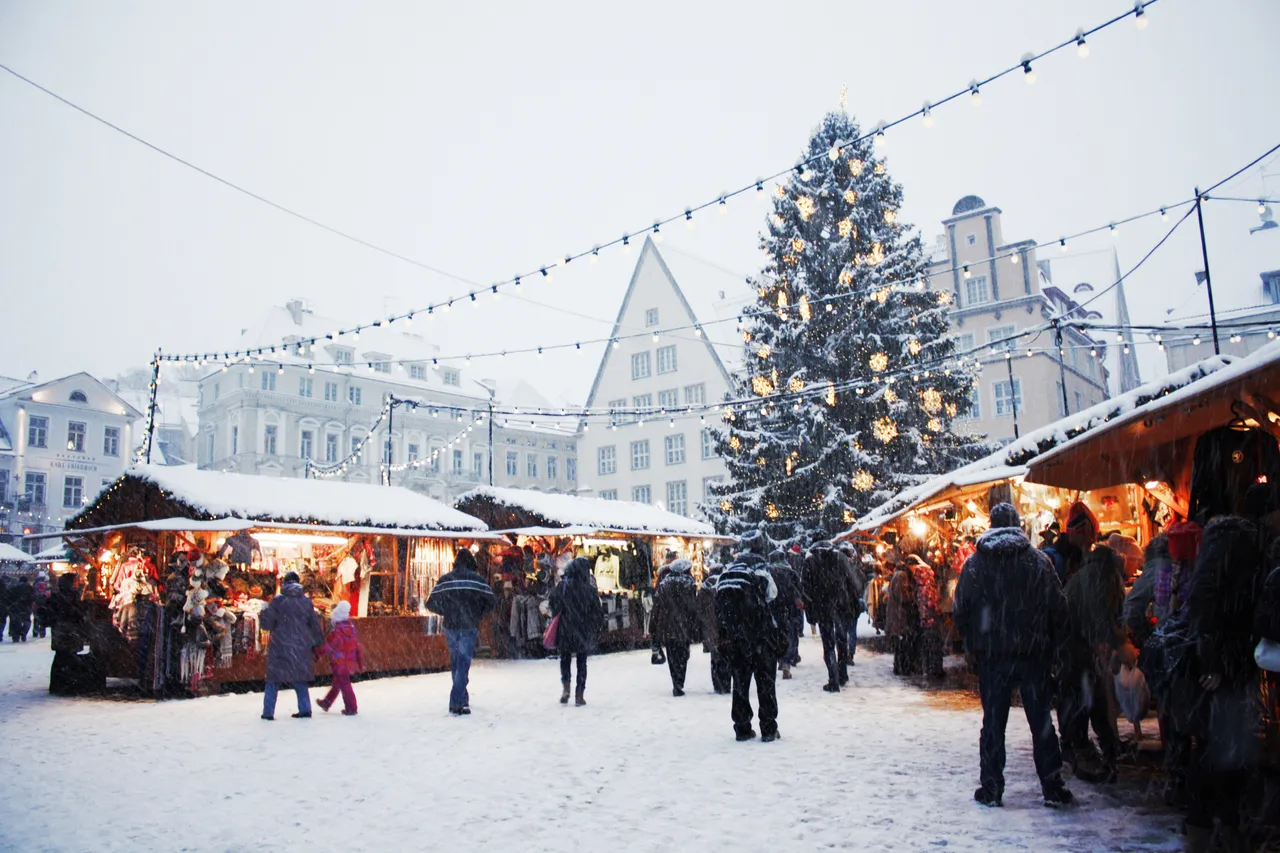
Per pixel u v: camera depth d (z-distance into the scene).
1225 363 9.78
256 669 14.48
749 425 31.36
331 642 11.40
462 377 71.38
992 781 5.82
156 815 6.34
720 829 5.57
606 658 19.72
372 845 5.51
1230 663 4.62
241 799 6.76
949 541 15.72
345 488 17.81
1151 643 5.24
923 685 12.38
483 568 20.53
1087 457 7.73
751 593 8.54
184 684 13.34
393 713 11.37
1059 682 6.51
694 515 53.31
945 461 30.72
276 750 8.80
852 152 32.81
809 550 12.41
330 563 16.42
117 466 54.22
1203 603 4.65
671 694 12.57
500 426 61.62
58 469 51.75
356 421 61.22
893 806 5.91
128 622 14.02
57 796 6.96
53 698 13.78
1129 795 5.97
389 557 17.38
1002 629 5.79
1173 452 7.68
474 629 11.27
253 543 15.04
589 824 5.80
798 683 13.10
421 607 17.55
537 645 19.86
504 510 21.09
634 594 22.50
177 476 14.97
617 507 24.38
